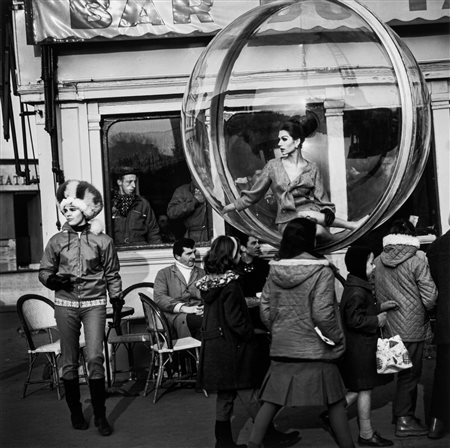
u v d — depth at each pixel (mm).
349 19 6027
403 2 8273
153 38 8250
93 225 7000
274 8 6262
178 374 7793
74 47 8398
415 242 5766
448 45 8547
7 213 22453
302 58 6426
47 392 7730
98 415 6188
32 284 21766
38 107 8516
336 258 8445
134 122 8555
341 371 5559
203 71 6492
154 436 6070
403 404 5797
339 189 6160
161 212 8594
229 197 6465
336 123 6238
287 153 5891
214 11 8211
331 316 5012
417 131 5750
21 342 11406
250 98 6539
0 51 8766
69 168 8438
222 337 5508
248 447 5156
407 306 5742
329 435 5895
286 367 5094
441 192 8641
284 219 5879
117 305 6434
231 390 5496
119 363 8367
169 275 7613
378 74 6020
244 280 6629
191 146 6551
